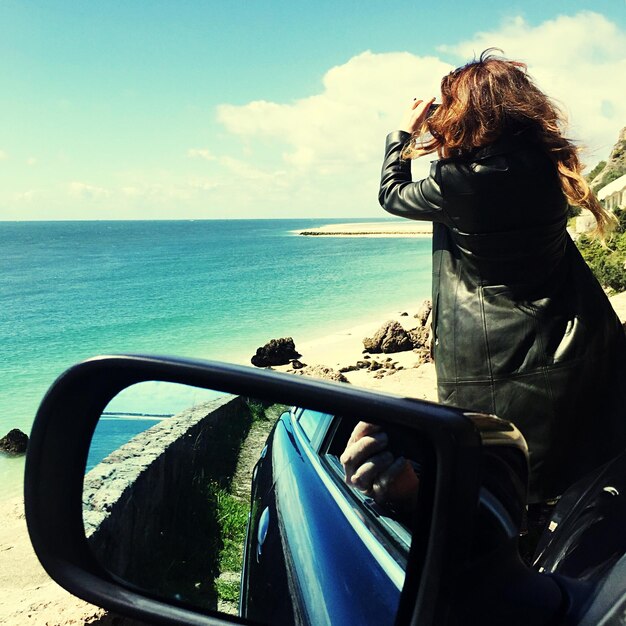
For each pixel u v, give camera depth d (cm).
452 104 244
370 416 111
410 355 1463
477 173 242
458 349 262
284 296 3438
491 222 247
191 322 2627
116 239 15412
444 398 269
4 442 1045
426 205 257
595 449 256
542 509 271
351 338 1917
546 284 255
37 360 2048
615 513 154
